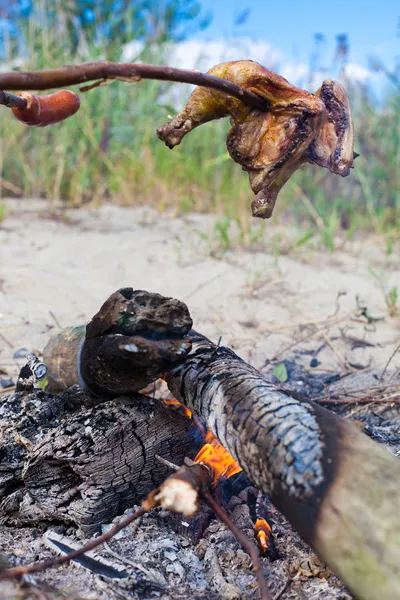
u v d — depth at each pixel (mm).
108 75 851
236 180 3377
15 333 1806
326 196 3398
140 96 3234
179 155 3336
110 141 3305
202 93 1059
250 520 1126
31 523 1111
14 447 1122
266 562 1054
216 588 997
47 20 3400
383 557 841
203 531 1101
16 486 1131
